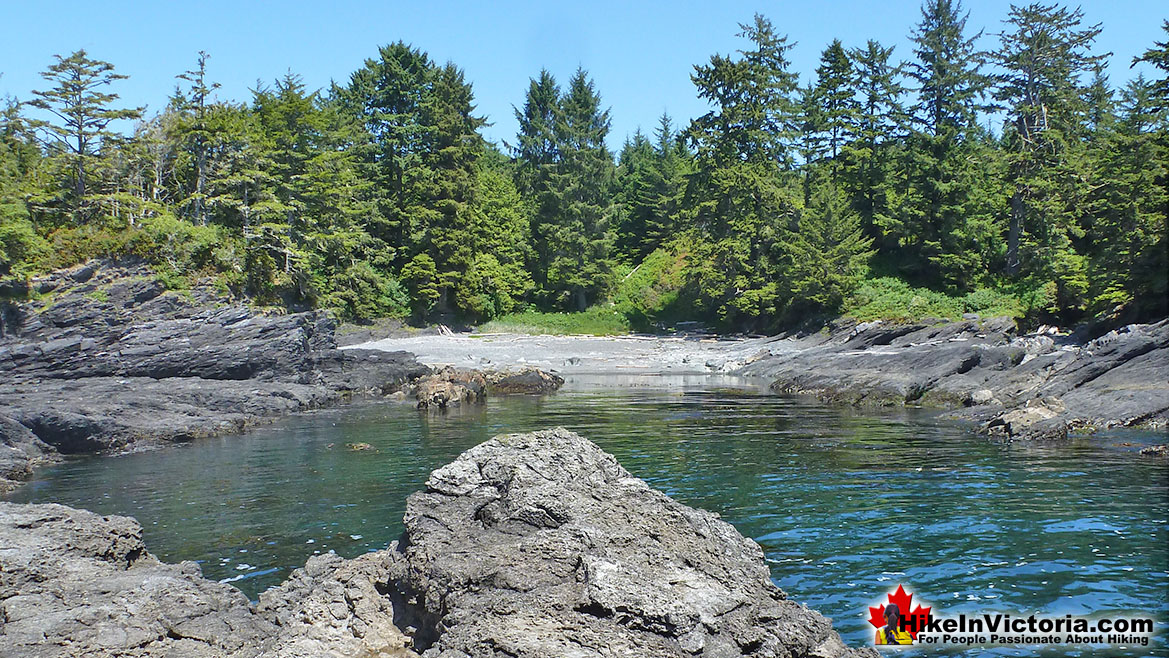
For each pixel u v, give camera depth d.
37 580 7.05
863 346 38.06
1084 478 13.88
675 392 30.67
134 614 6.46
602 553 6.48
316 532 11.11
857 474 14.73
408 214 60.69
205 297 34.22
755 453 17.09
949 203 51.31
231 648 6.32
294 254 46.66
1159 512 11.58
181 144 47.91
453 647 5.61
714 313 60.78
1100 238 41.69
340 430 21.27
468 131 62.19
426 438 19.62
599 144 75.38
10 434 17.39
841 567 9.43
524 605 5.93
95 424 18.34
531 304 66.62
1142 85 62.88
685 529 7.06
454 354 42.75
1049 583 8.77
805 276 49.72
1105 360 22.27
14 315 29.56
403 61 65.94
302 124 53.59
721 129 58.44
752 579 6.63
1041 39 50.38
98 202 40.81
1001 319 37.34
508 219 67.56
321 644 6.46
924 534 10.73
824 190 51.06
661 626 5.66
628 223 79.62
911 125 56.38
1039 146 50.03
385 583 7.29
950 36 55.19
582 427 21.30
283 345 29.62
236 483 14.58
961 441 18.14
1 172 45.59
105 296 31.59
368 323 54.72
